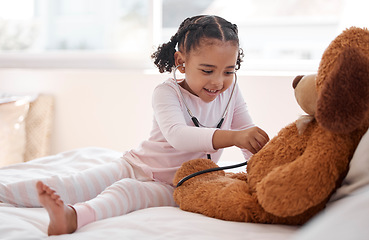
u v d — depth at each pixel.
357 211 0.51
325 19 4.13
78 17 2.48
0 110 2.06
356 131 0.77
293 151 0.82
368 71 0.71
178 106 1.21
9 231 0.81
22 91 2.31
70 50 2.50
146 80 2.16
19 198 1.10
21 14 2.52
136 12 2.40
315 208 0.78
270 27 4.20
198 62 1.13
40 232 0.85
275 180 0.75
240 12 4.16
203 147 1.05
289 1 4.18
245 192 0.84
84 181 1.18
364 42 0.79
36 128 2.22
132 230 0.78
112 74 2.20
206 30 1.14
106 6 2.44
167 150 1.28
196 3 3.95
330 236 0.50
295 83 0.86
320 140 0.77
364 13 2.00
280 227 0.78
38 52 2.46
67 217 0.84
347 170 0.76
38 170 1.34
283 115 2.02
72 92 2.25
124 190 1.03
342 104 0.71
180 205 0.95
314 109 0.81
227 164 1.45
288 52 4.20
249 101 2.04
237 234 0.74
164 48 1.33
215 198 0.87
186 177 0.97
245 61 2.24
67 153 1.58
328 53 0.79
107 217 0.94
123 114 2.20
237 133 1.00
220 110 1.32
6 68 2.48
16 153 2.11
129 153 1.33
